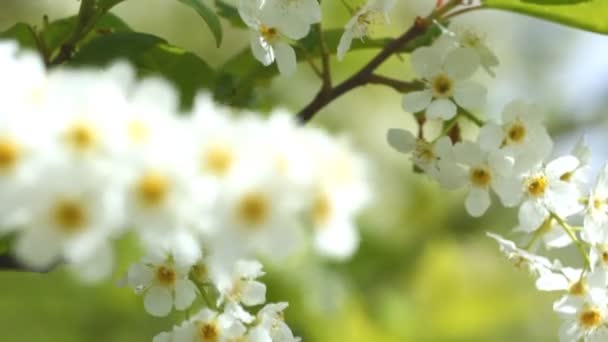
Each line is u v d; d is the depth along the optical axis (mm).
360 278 654
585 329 443
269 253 374
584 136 452
